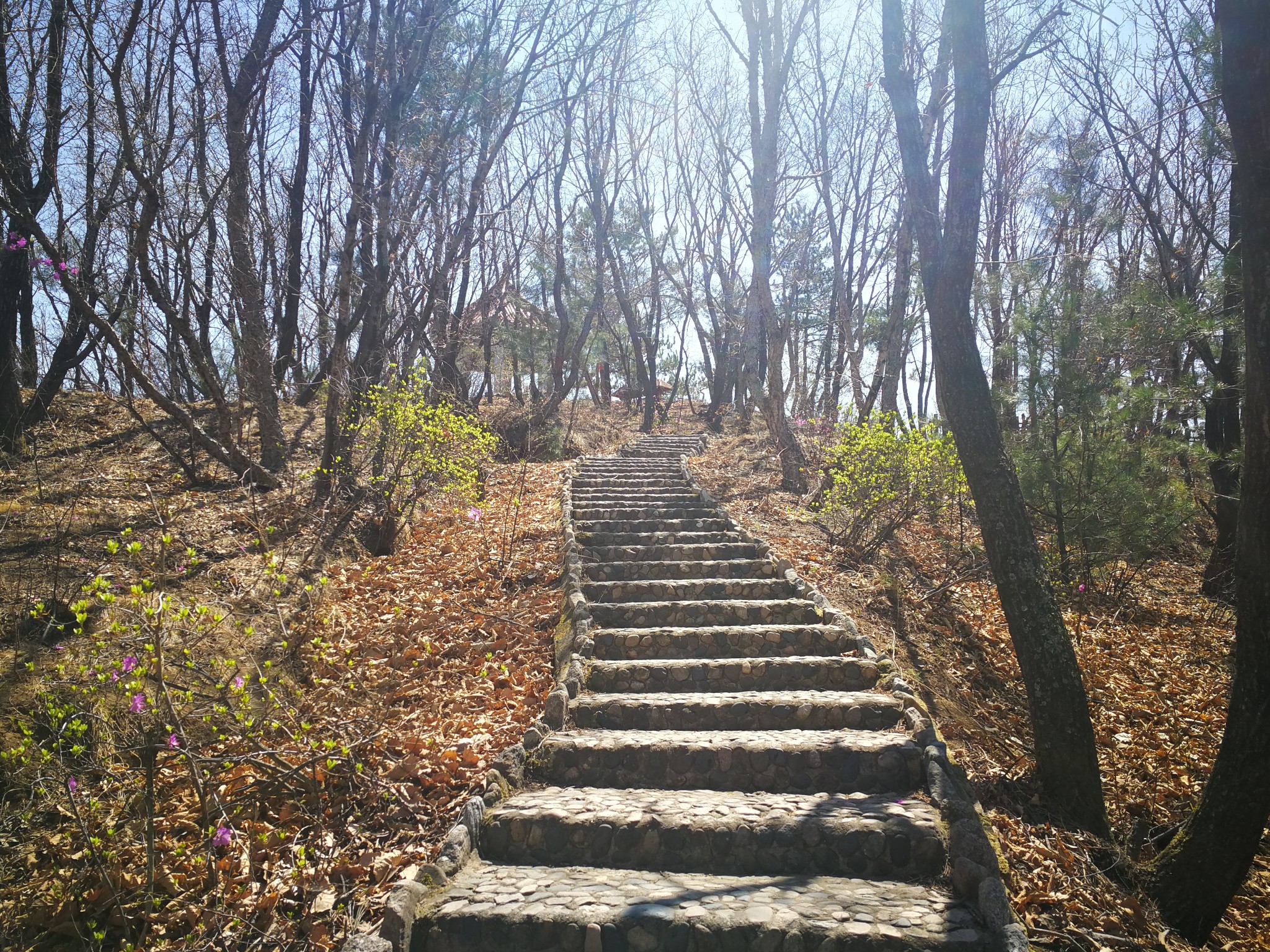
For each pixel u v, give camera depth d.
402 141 10.28
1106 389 7.96
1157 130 11.71
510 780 4.02
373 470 8.43
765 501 10.26
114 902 3.53
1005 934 2.73
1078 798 4.45
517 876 3.33
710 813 3.65
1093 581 8.97
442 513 9.19
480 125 12.12
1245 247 3.77
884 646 6.10
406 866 3.66
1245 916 4.27
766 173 11.91
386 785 4.21
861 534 8.51
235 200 8.89
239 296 9.41
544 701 5.09
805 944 2.82
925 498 8.15
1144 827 4.71
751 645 5.59
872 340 16.88
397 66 9.70
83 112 8.41
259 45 8.91
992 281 8.84
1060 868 3.91
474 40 11.25
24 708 4.39
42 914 3.54
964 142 4.88
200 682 4.58
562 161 17.75
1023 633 4.69
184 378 11.99
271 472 8.95
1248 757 3.79
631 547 7.64
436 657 5.83
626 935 2.88
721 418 22.72
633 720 4.66
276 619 5.96
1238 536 3.88
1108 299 8.38
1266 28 3.60
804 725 4.61
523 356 21.36
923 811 3.63
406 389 8.69
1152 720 6.40
